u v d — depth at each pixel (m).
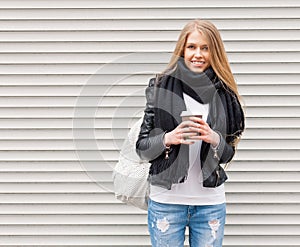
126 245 3.68
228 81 2.82
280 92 3.55
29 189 3.66
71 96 3.59
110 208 3.66
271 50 3.53
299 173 3.59
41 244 3.71
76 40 3.56
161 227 2.84
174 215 2.82
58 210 3.67
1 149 3.63
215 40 2.78
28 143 3.63
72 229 3.69
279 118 3.56
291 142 3.58
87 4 3.53
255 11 3.51
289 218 3.62
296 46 3.52
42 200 3.67
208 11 3.51
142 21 3.53
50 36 3.56
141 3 3.52
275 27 3.51
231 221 3.62
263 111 3.56
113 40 3.54
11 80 3.59
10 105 3.61
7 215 3.68
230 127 2.80
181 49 2.79
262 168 3.59
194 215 2.84
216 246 2.88
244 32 3.52
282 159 3.58
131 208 3.66
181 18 3.51
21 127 3.62
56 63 3.58
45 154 3.63
